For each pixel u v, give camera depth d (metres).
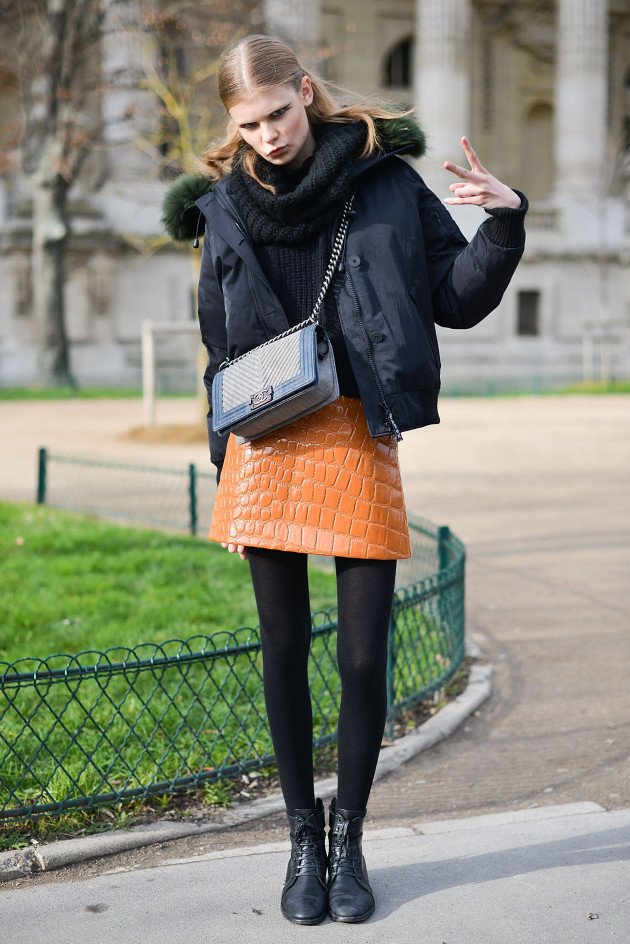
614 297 49.28
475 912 3.42
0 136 39.94
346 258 3.22
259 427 3.26
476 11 52.28
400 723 5.54
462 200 3.17
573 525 11.81
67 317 42.12
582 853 3.85
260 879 3.69
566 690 6.17
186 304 43.47
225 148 3.46
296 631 3.41
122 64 30.78
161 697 5.50
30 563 9.14
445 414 28.14
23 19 31.34
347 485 3.27
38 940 3.29
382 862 3.81
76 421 25.19
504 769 4.96
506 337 47.97
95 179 43.00
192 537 10.64
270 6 36.34
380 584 3.31
